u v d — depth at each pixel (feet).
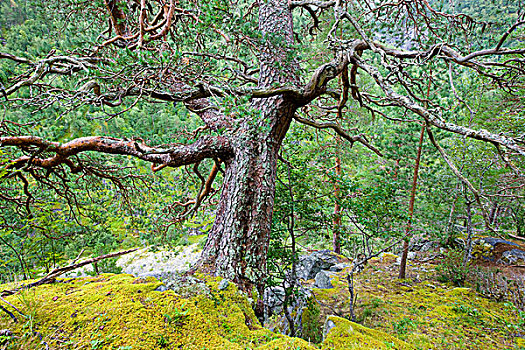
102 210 21.43
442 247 36.91
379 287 27.48
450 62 11.21
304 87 14.03
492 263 30.63
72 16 17.75
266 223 14.06
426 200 35.42
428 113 10.64
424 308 21.22
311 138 23.38
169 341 7.29
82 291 9.18
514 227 39.70
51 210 17.34
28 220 15.31
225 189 14.76
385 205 20.30
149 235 21.86
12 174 12.57
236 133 14.66
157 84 10.44
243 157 14.39
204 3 10.73
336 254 38.73
